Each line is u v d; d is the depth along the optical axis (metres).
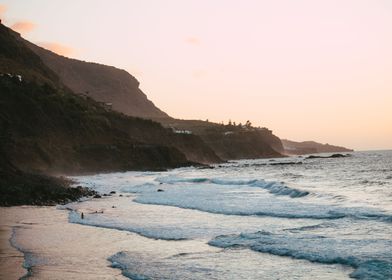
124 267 15.13
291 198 34.84
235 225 23.42
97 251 17.69
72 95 146.38
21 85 112.94
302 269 14.48
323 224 22.05
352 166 87.31
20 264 15.48
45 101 110.44
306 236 19.14
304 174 67.19
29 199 35.47
